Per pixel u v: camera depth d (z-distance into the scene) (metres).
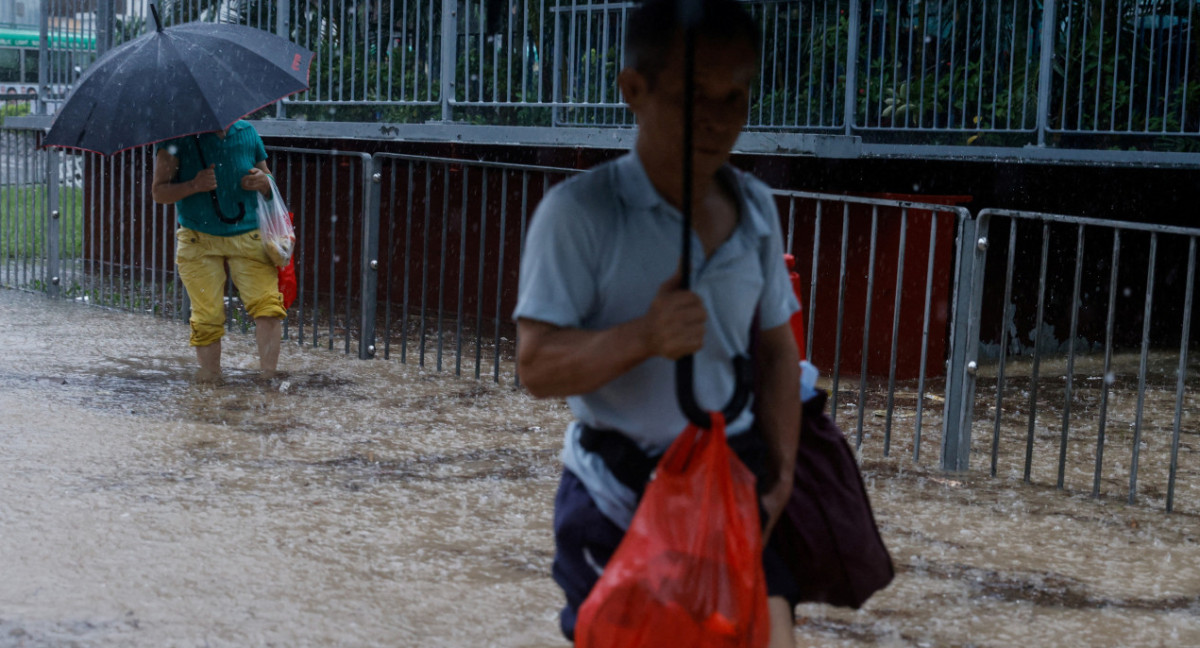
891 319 8.40
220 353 7.75
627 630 1.95
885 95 8.77
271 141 12.12
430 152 10.69
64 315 10.12
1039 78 8.12
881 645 3.58
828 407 7.34
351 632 3.54
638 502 2.13
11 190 12.95
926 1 7.98
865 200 5.97
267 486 5.12
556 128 8.79
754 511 2.04
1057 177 9.00
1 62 17.56
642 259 2.05
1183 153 7.99
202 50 7.25
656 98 2.02
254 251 7.38
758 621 1.99
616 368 1.96
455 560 4.24
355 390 7.33
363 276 8.41
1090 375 8.97
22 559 4.07
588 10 8.96
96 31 12.42
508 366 8.42
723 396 2.19
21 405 6.54
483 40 9.78
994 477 5.69
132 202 10.33
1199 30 8.25
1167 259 10.49
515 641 3.52
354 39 10.41
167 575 3.97
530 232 2.07
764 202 2.24
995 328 9.54
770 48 8.89
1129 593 4.12
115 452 5.60
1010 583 4.18
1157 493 5.56
